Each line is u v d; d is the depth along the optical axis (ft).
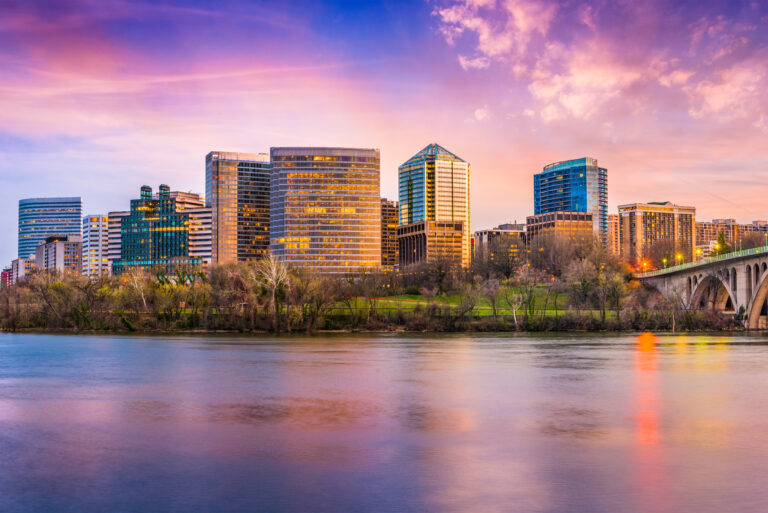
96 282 600.80
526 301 571.28
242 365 312.71
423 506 113.50
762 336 499.51
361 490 121.70
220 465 138.31
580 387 242.58
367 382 255.91
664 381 257.96
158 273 629.92
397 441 157.38
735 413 191.83
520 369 296.92
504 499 116.37
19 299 607.37
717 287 617.21
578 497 117.39
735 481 126.11
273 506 114.42
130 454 147.54
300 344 433.48
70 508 114.73
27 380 264.72
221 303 561.02
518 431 167.84
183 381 260.21
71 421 182.70
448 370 292.61
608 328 556.92
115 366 310.24
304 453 147.13
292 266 597.11
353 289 592.19
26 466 139.03
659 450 148.36
